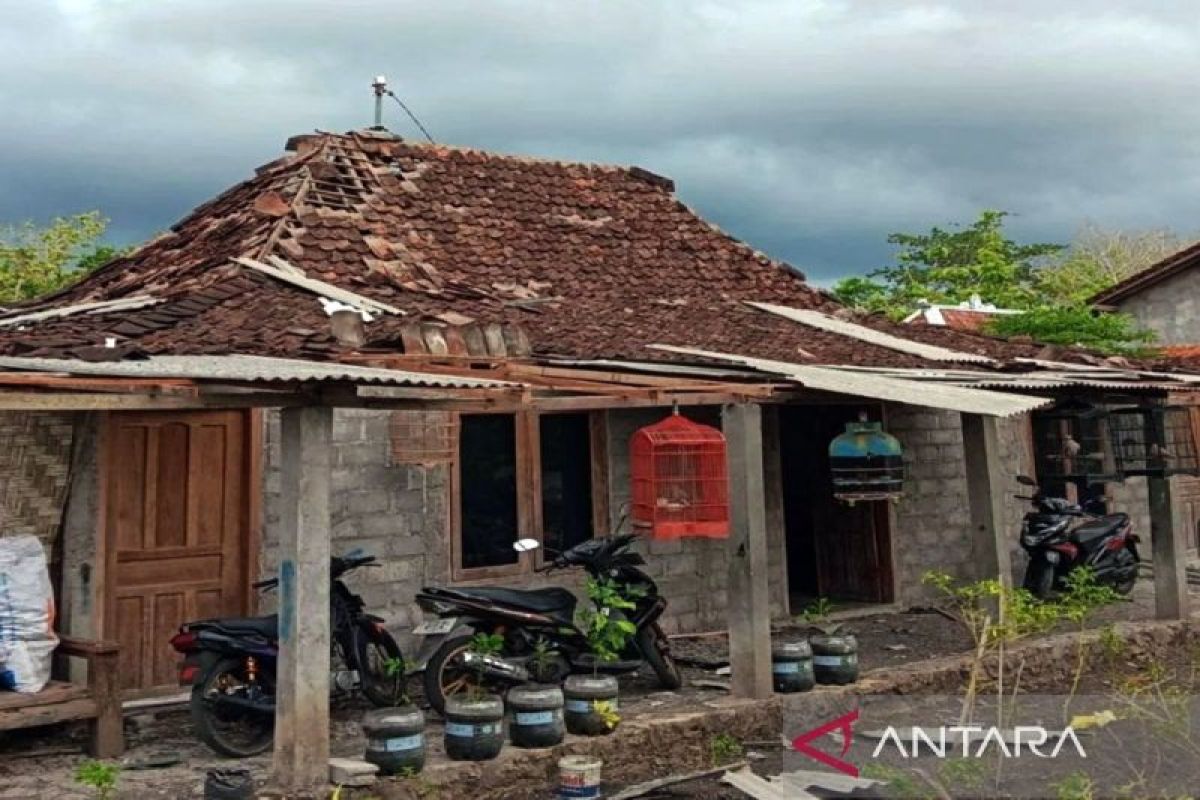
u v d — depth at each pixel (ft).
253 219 37.37
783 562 38.29
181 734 23.65
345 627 24.02
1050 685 29.25
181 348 25.21
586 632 25.90
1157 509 35.40
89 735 21.86
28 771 20.71
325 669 18.92
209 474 27.27
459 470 31.76
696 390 24.44
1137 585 45.96
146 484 26.35
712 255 46.39
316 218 37.24
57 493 23.79
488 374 23.88
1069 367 38.70
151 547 26.35
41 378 16.17
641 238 45.39
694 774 21.44
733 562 25.36
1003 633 20.20
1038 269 118.01
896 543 40.68
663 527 27.37
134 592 26.12
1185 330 72.95
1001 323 71.46
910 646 33.42
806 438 44.42
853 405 41.47
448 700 21.81
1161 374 38.47
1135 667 31.32
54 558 23.89
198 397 17.66
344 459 28.91
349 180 40.47
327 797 18.42
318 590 18.90
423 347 24.97
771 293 45.52
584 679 22.70
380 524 29.40
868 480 31.32
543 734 21.22
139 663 26.08
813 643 26.68
